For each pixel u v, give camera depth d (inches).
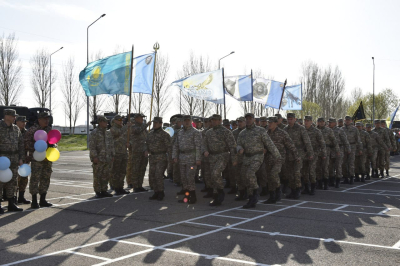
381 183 517.3
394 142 626.5
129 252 203.9
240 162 369.7
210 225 263.6
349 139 512.4
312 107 1908.2
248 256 196.2
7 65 1509.6
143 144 419.2
